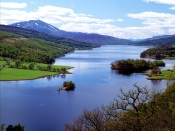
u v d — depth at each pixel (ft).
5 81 590.14
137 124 105.81
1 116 315.99
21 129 187.93
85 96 434.71
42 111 339.98
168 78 195.42
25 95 444.96
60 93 461.37
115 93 455.63
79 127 162.81
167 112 132.77
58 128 271.08
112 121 114.32
